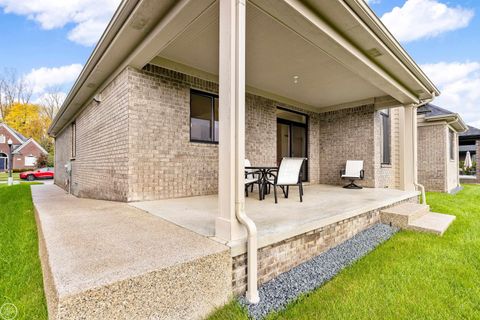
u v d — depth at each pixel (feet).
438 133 31.94
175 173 15.58
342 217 11.25
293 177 14.49
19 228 12.84
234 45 7.14
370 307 6.63
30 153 92.84
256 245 7.00
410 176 20.24
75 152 28.86
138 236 7.50
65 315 4.16
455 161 39.60
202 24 11.16
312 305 6.69
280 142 24.26
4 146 89.56
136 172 14.05
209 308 6.05
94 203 14.19
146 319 5.03
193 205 12.84
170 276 5.40
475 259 9.76
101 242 6.93
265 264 7.78
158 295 5.21
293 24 9.60
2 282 7.37
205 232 7.93
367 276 8.34
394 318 6.19
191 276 5.74
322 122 27.12
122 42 12.26
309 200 15.07
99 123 18.84
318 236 9.98
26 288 7.02
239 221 7.09
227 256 6.50
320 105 26.08
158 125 14.94
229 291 6.56
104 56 13.83
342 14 9.80
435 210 18.99
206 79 17.24
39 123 101.50
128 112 13.88
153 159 14.69
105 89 17.43
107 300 4.58
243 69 7.19
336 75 17.69
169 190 15.28
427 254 10.24
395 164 27.99
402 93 17.66
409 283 7.88
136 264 5.43
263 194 15.78
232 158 7.07
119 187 14.87
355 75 17.65
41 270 7.94
